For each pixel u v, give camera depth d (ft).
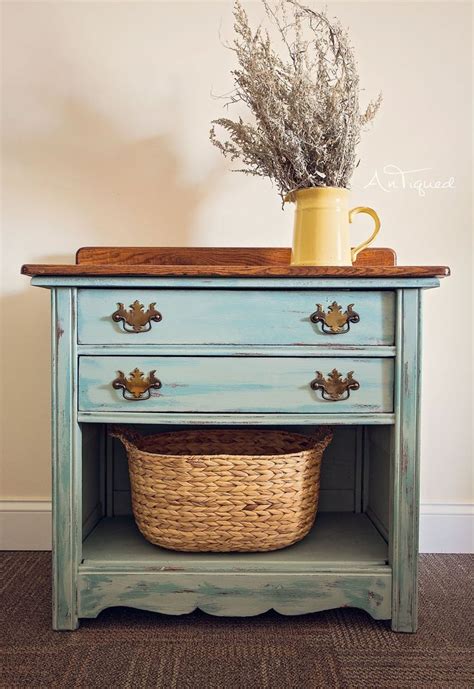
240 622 4.24
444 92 5.50
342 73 4.48
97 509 5.22
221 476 4.22
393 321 4.00
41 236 5.56
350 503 5.54
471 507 5.57
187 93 5.50
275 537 4.29
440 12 5.48
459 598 4.59
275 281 3.90
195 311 3.98
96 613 4.06
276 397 3.99
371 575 4.06
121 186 5.54
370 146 5.52
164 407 4.00
